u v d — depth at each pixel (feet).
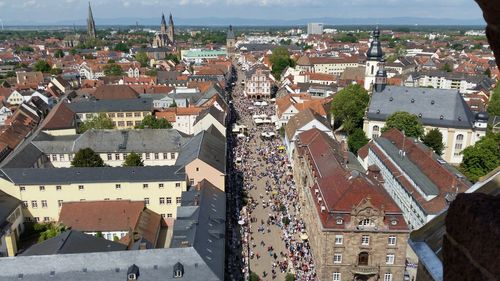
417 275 75.00
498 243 33.19
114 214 326.44
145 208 348.38
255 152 538.88
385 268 255.09
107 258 212.64
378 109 532.32
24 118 601.62
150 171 355.77
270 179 448.24
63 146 458.91
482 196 37.50
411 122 480.64
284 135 573.33
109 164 460.14
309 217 318.86
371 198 254.68
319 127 494.59
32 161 420.77
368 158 449.06
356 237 250.98
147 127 532.73
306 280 273.75
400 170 356.79
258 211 373.61
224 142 475.72
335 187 281.13
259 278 277.03
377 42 637.71
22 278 202.69
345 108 585.63
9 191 339.57
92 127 546.67
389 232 248.11
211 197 322.75
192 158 367.04
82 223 320.29
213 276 214.07
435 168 328.70
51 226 331.57
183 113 611.47
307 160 382.01
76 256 210.79
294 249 311.06
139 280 207.41
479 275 34.76
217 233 265.75
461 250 36.94
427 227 78.43
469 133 490.90
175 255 219.41
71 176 347.97
